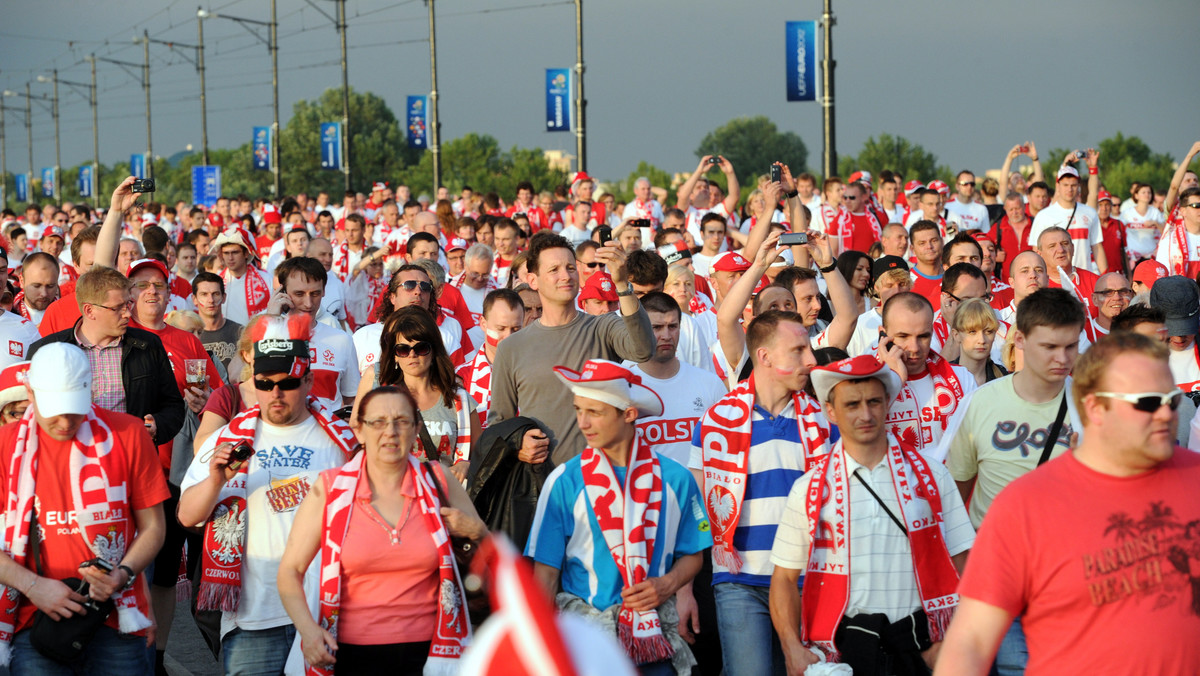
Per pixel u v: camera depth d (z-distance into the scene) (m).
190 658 22.64
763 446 16.70
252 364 16.39
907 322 18.28
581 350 19.78
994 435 16.31
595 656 3.36
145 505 15.83
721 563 16.59
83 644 15.00
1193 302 21.48
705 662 18.47
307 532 15.00
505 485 17.19
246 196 89.75
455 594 14.81
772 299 23.66
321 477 15.16
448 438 19.17
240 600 16.03
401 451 14.88
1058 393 16.14
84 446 15.48
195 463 16.44
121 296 20.08
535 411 19.80
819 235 26.98
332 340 22.62
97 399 20.05
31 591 14.92
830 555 14.96
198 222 78.19
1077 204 43.19
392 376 19.56
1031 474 11.05
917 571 14.75
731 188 50.06
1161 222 60.41
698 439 17.09
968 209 54.41
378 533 14.81
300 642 15.04
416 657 14.88
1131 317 19.91
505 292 24.08
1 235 60.06
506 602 3.24
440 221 55.53
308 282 25.09
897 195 64.12
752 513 16.64
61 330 22.28
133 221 60.41
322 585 14.66
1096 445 10.80
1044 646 10.87
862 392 14.67
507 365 20.11
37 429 15.52
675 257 26.86
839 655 14.72
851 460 15.09
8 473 15.34
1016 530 10.80
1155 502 10.60
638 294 23.70
